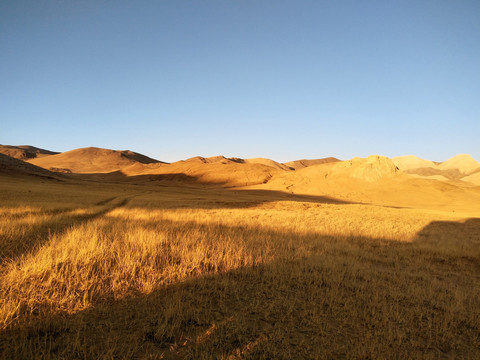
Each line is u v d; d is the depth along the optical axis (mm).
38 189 43531
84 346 3545
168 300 5008
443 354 4047
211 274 6668
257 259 8102
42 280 5457
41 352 3373
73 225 12695
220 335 4078
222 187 116500
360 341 4137
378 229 18484
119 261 6891
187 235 11055
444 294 6398
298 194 91000
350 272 7535
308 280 6672
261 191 93875
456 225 25484
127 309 4695
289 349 3826
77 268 6277
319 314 4957
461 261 10383
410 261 9898
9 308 4055
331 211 32312
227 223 17281
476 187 105812
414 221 27016
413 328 4715
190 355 3529
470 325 4961
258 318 4711
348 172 112500
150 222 15445
